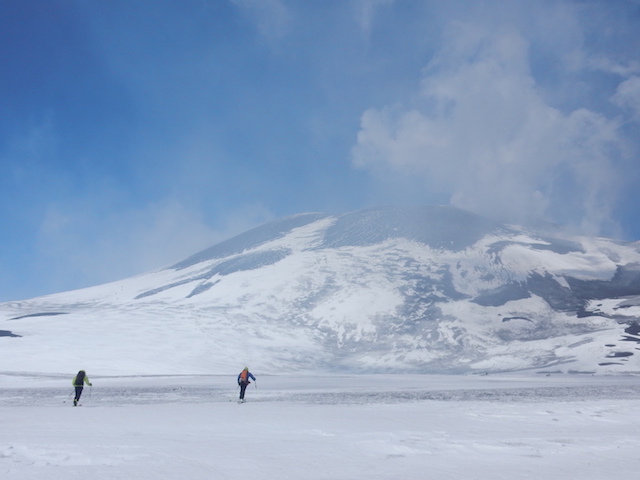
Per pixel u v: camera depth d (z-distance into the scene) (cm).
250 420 2045
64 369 7900
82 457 1184
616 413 2355
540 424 1969
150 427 1800
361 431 1730
